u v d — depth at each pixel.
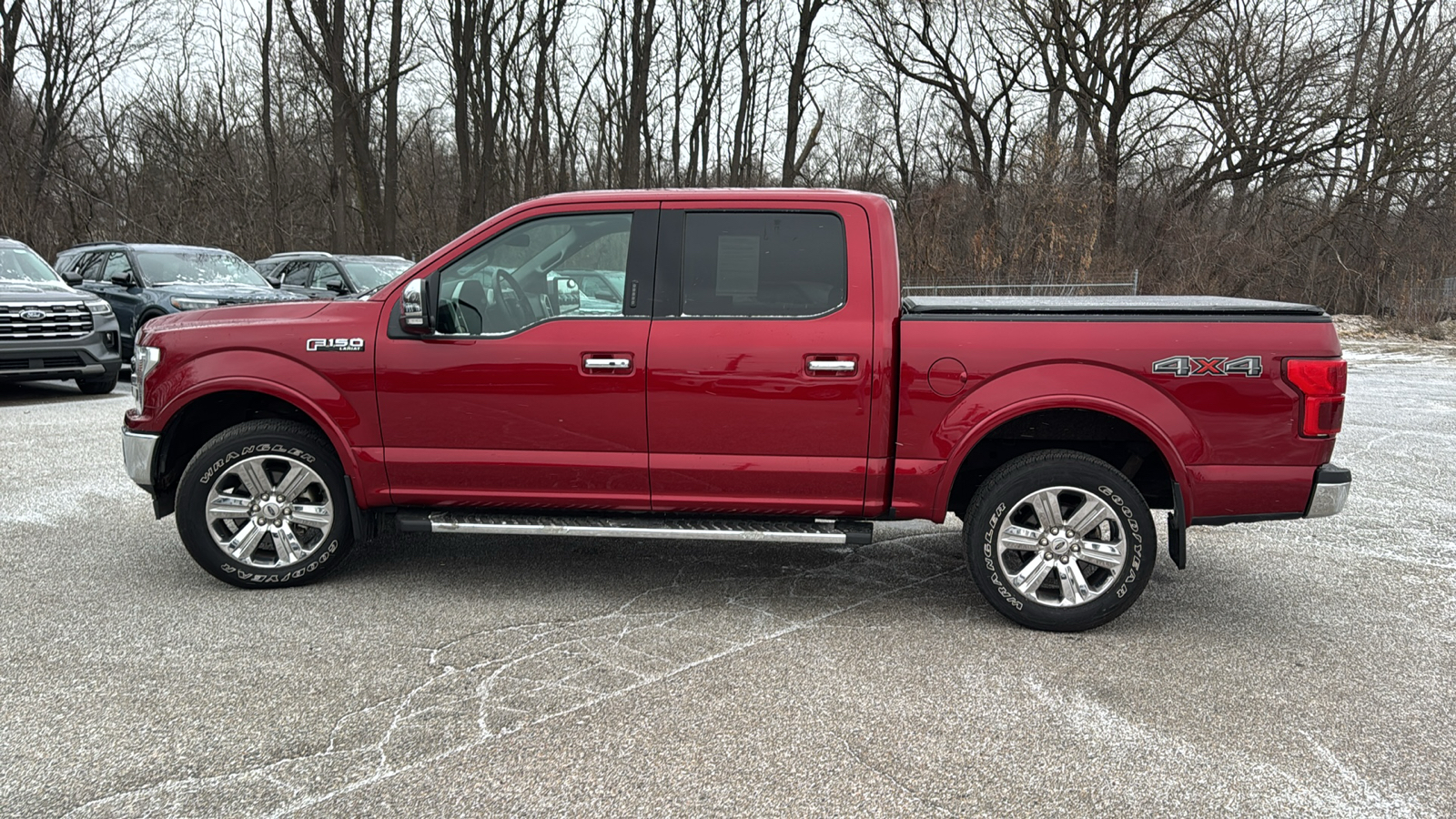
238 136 28.92
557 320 4.13
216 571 4.37
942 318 3.95
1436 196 25.16
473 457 4.21
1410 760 2.97
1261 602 4.50
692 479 4.12
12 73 27.25
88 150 27.89
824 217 4.05
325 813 2.61
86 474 6.73
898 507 4.06
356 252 31.67
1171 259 23.95
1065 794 2.75
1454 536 5.69
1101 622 4.01
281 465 4.41
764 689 3.44
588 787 2.75
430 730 3.09
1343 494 3.87
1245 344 3.81
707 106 33.09
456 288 4.22
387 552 5.12
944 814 2.63
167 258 12.45
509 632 3.97
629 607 4.30
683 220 4.10
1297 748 3.04
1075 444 4.43
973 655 3.78
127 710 3.20
